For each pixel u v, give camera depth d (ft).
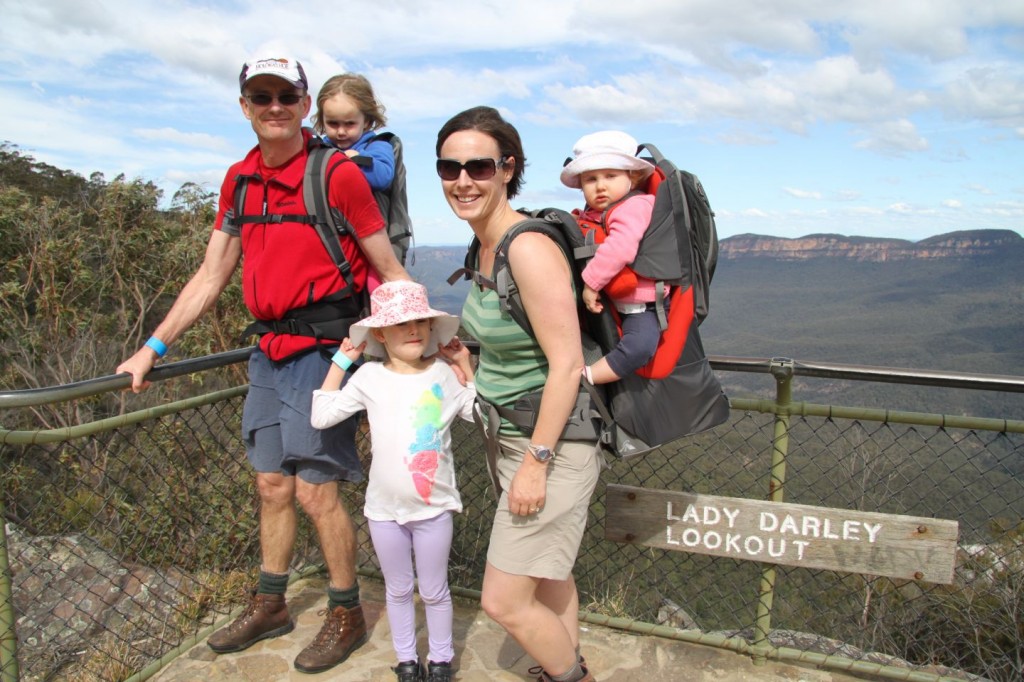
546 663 6.55
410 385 7.00
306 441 7.57
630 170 6.57
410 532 7.22
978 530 7.32
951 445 7.38
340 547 8.05
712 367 7.88
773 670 8.29
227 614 9.63
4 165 48.91
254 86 6.79
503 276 5.70
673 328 6.10
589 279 5.89
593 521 9.63
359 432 11.63
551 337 5.65
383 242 7.55
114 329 38.17
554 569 6.20
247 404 8.00
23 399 6.19
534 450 5.82
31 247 37.19
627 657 8.52
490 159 5.74
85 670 9.28
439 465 7.03
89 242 37.63
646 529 8.14
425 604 7.38
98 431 7.11
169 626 9.67
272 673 8.11
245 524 10.85
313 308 7.41
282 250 7.23
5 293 35.04
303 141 7.39
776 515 7.73
